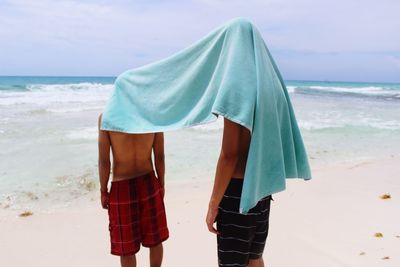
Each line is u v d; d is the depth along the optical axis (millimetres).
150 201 2998
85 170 6953
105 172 2955
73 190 5953
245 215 2264
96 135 10242
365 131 12250
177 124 2215
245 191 2066
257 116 2012
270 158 2150
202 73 2250
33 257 3861
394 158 8539
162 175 3277
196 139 10234
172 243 4184
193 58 2357
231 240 2311
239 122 1928
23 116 13906
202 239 4293
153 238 3023
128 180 2906
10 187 6000
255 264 2594
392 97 35094
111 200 2920
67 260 3807
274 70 2354
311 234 4312
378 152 9164
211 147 9156
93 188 6066
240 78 1993
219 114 1927
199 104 2162
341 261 3666
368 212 4992
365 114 17609
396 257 3695
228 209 2281
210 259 3840
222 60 2135
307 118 15398
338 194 5793
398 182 6473
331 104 23750
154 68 2471
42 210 5148
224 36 2201
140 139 2896
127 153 2873
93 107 17562
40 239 4273
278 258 3764
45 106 17688
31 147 8750
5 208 5180
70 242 4207
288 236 4262
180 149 8891
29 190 5887
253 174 2055
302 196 5699
